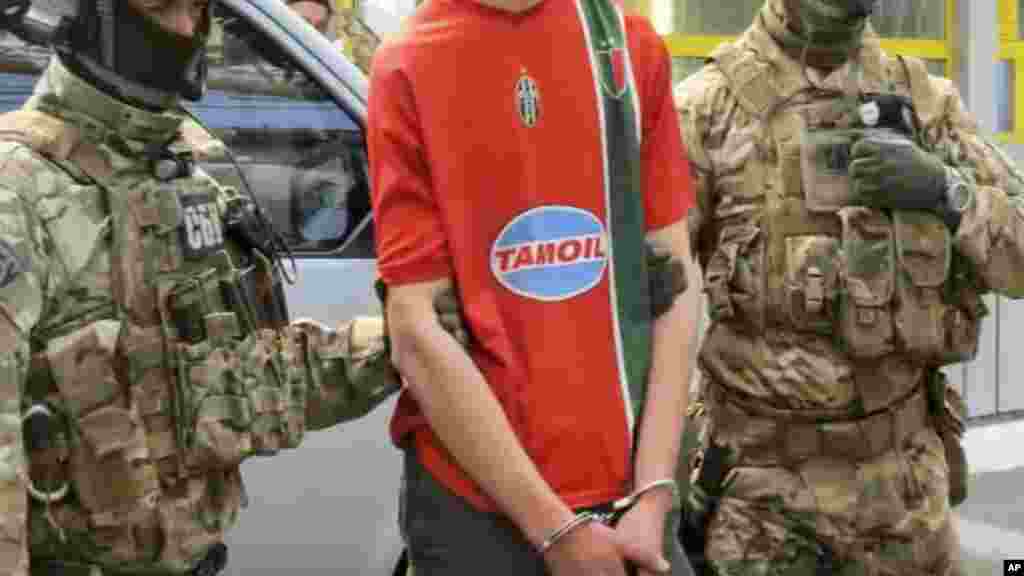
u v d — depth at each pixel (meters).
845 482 2.85
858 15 2.76
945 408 2.98
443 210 2.08
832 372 2.81
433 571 2.17
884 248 2.77
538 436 2.09
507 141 2.09
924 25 7.76
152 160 1.97
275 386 2.11
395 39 2.16
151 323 1.93
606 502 2.11
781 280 2.79
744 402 2.88
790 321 2.80
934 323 2.80
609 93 2.15
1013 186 2.95
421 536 2.19
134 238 1.92
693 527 2.98
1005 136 7.89
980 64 7.68
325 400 2.27
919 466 2.91
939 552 2.92
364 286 3.36
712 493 2.93
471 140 2.09
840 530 2.85
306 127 3.44
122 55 1.91
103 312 1.89
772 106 2.83
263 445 2.07
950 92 2.96
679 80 7.42
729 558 2.88
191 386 1.95
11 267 1.77
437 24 2.12
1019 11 7.90
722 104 2.87
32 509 1.85
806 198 2.79
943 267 2.79
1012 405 7.07
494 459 2.04
